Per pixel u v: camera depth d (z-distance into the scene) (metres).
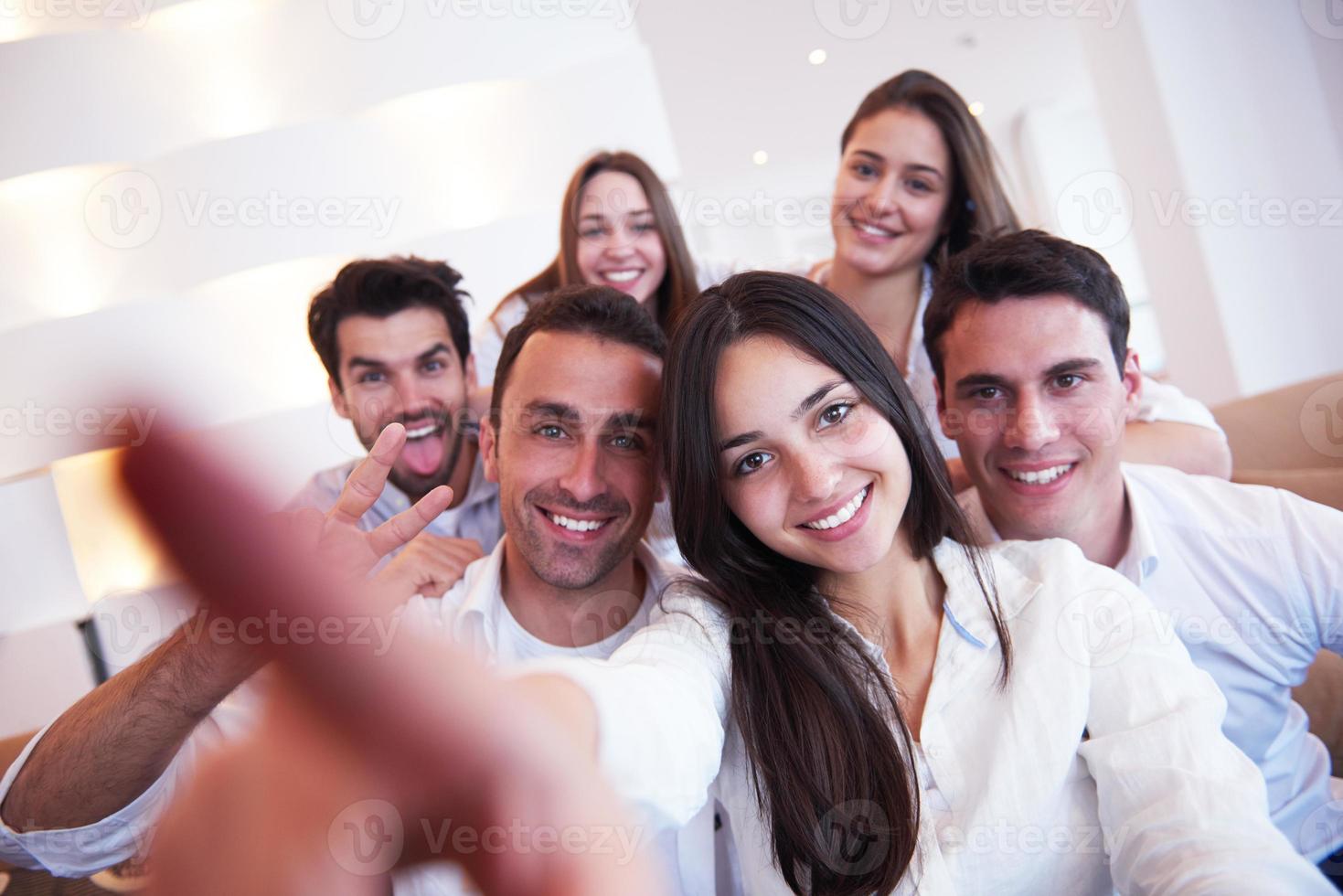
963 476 1.17
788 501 0.71
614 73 2.02
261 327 1.92
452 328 1.41
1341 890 0.91
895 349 1.49
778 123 3.79
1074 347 0.91
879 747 0.71
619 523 0.94
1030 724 0.70
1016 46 3.55
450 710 0.23
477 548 1.15
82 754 0.63
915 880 0.69
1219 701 0.70
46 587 1.72
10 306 1.85
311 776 0.22
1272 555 0.98
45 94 1.85
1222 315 2.42
